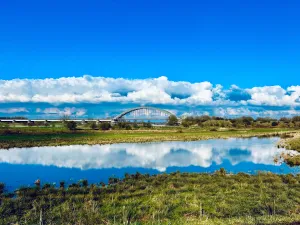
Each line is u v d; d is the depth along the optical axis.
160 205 20.36
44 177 33.22
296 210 19.86
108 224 17.19
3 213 19.02
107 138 81.00
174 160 45.84
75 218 18.20
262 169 37.72
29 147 62.75
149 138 82.94
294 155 47.72
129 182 27.28
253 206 20.25
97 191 23.84
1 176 33.69
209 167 39.72
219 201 21.30
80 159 46.47
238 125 154.38
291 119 198.50
